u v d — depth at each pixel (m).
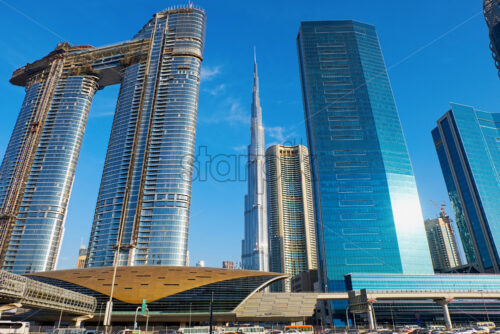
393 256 156.75
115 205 183.38
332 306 143.38
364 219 164.62
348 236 161.00
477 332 66.06
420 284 142.38
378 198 169.12
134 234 173.50
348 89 195.62
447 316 125.31
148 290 111.75
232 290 116.50
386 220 164.12
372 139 183.12
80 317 106.25
